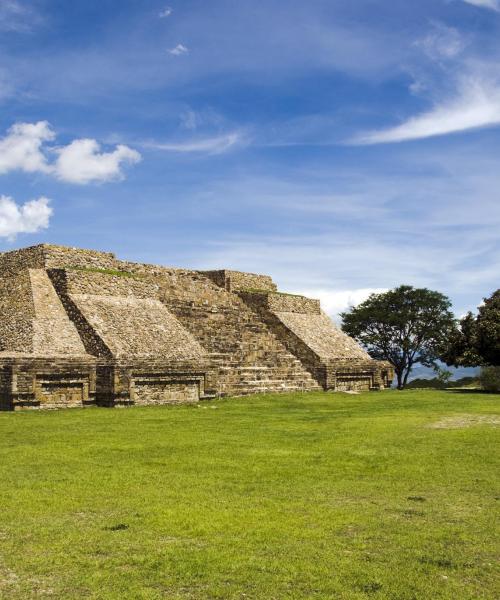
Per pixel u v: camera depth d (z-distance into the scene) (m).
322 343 46.31
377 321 68.12
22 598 7.36
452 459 15.90
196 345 35.59
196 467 14.67
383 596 7.52
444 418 25.11
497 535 9.80
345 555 8.85
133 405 30.05
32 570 8.18
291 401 33.38
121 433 20.30
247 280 51.47
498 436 19.77
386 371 49.44
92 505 11.22
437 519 10.66
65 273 34.81
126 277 38.41
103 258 40.94
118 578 7.94
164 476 13.64
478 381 54.94
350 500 11.85
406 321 66.38
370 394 39.84
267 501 11.63
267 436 19.84
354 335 70.19
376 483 13.24
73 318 33.22
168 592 7.55
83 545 9.13
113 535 9.59
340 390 44.41
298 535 9.70
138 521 10.30
